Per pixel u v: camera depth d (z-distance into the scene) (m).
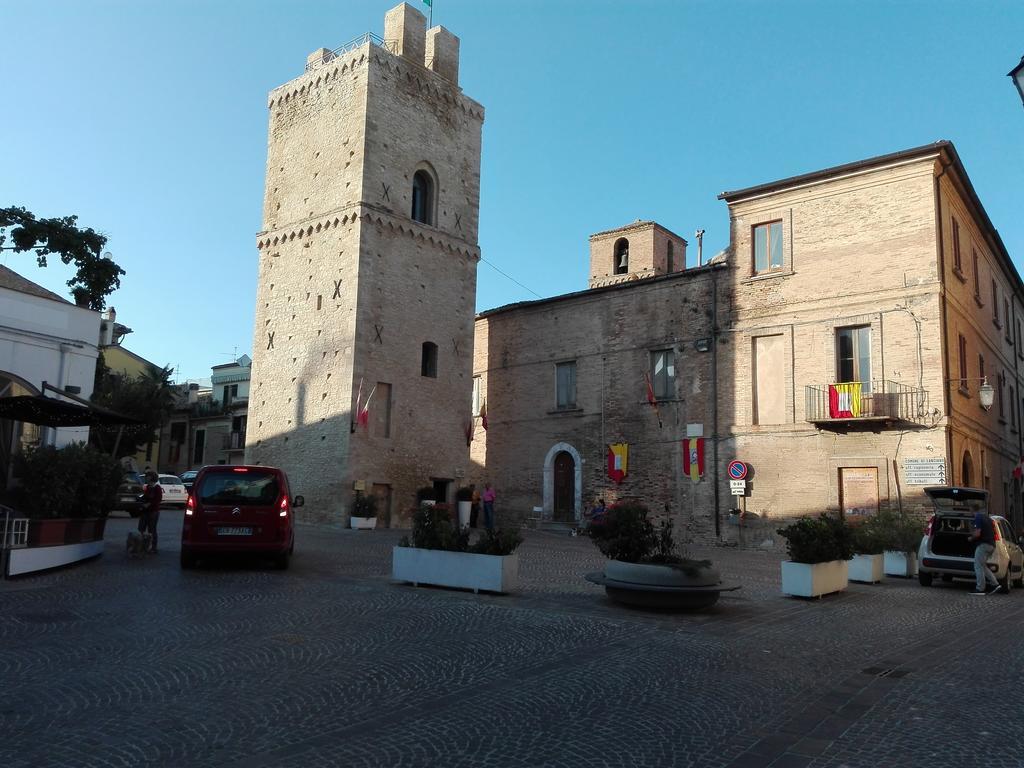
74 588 12.25
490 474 34.34
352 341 29.36
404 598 12.39
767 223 26.97
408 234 31.72
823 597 14.91
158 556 16.78
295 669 7.83
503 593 13.18
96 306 33.53
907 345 23.42
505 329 34.97
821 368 25.00
